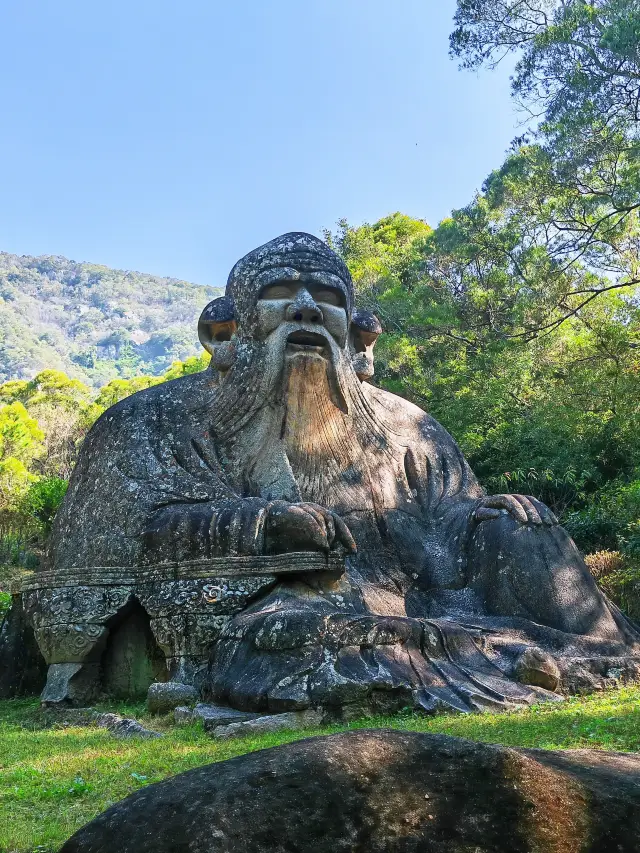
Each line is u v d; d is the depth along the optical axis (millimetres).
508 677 9617
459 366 23844
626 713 7676
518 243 23516
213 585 10508
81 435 48719
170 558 10945
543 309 22062
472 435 21703
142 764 6703
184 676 10266
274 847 2650
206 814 2693
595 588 11375
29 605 11555
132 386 53469
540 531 11508
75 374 163000
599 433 21375
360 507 12352
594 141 20438
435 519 12680
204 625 10391
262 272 12367
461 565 11969
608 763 3213
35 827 5094
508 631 10633
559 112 20688
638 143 19891
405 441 13227
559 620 10977
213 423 12453
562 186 21453
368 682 8656
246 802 2723
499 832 2748
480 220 24016
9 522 29062
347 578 11414
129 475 11906
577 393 21656
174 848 2641
